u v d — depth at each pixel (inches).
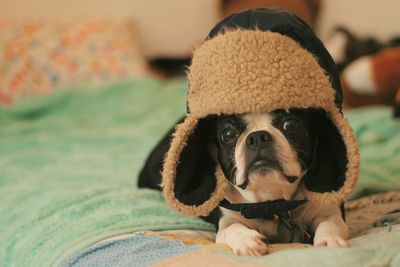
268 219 40.1
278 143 36.9
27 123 85.0
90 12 109.6
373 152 60.5
